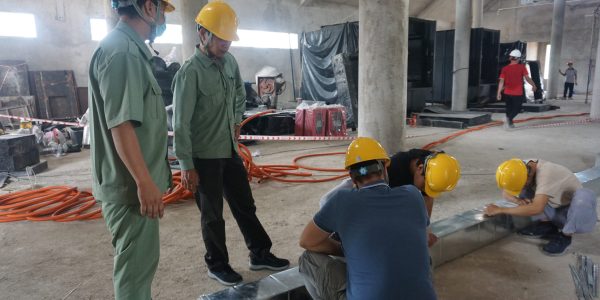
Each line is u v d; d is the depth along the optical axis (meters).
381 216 1.79
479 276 2.94
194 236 3.66
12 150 5.86
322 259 2.17
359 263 1.76
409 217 1.81
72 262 3.20
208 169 2.65
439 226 3.25
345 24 11.77
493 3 24.06
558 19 17.78
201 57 2.54
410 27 12.22
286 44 17.08
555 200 3.26
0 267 3.12
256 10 16.11
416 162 2.47
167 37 14.00
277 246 3.44
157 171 1.87
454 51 12.86
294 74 17.42
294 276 2.62
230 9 2.52
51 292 2.76
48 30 12.09
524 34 23.47
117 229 1.86
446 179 2.32
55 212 4.22
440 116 10.81
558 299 2.63
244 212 2.92
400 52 5.55
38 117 11.38
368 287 1.72
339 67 9.92
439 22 22.34
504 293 2.71
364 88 5.71
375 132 5.70
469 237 3.28
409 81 12.52
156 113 1.85
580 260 3.07
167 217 4.14
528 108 13.32
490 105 14.01
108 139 1.77
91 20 12.80
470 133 9.23
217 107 2.59
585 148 7.20
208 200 2.68
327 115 8.77
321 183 5.32
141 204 1.70
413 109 12.11
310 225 2.03
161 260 3.20
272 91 12.28
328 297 2.11
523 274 2.96
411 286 1.70
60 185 5.41
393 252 1.73
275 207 4.41
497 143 7.89
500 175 3.32
